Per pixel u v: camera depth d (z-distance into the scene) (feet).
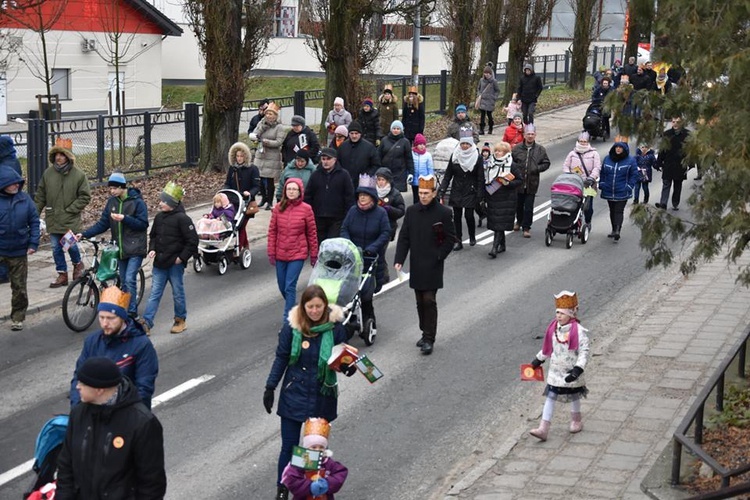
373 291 81.35
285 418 53.01
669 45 59.62
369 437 65.21
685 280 103.81
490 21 254.68
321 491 46.06
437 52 351.05
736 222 56.54
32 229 85.25
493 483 57.00
